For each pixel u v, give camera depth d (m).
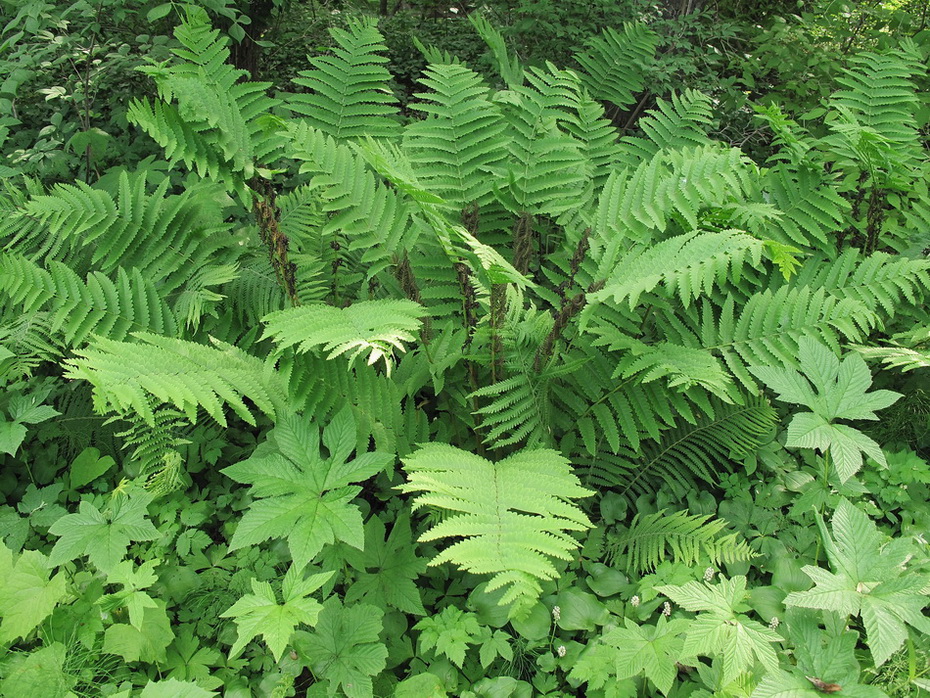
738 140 4.97
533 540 1.70
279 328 2.04
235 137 2.67
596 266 2.83
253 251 3.01
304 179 4.00
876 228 3.21
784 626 2.17
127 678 2.03
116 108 3.99
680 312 2.88
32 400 2.51
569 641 2.23
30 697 1.85
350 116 3.21
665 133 3.50
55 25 3.59
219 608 2.27
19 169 3.25
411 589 2.23
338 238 2.97
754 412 2.73
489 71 5.17
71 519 2.15
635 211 2.77
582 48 4.86
